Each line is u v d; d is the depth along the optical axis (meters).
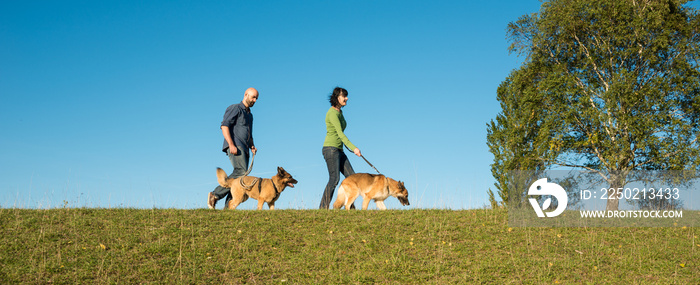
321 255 6.79
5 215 7.93
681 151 21.06
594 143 22.23
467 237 7.66
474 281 6.02
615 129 22.39
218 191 9.45
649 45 22.06
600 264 6.61
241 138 9.35
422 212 9.06
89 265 6.12
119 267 6.15
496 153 18.20
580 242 7.51
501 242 7.42
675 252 7.12
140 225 7.75
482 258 6.78
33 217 7.88
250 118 9.59
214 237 7.32
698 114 22.59
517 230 8.03
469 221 8.52
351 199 9.64
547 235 7.86
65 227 7.48
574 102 22.89
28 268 5.96
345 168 9.84
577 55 23.34
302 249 7.01
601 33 22.88
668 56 22.59
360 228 7.89
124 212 8.50
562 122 22.59
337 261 6.63
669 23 21.92
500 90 19.30
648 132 21.88
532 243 7.42
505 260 6.70
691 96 22.47
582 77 23.17
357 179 9.68
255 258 6.66
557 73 22.94
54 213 8.23
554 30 23.80
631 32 22.27
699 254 7.02
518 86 21.44
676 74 21.73
